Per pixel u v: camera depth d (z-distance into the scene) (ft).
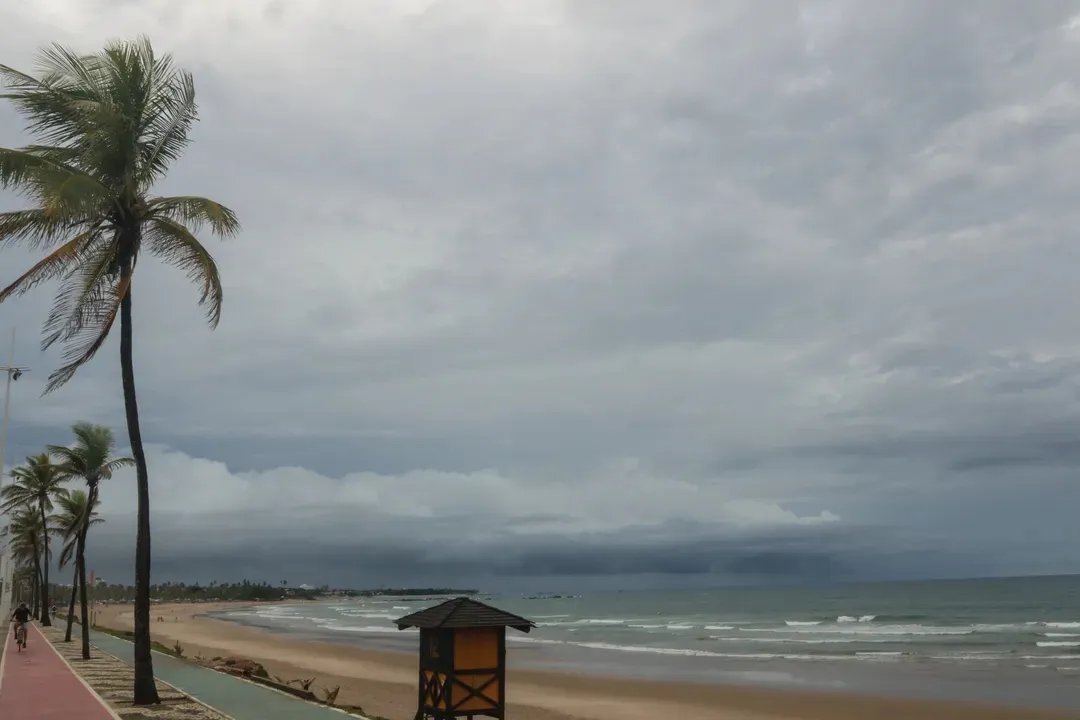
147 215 48.49
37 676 62.69
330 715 42.91
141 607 47.88
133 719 42.24
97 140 46.70
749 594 599.16
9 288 45.06
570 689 95.66
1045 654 128.36
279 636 205.77
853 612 281.33
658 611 355.36
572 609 417.90
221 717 42.65
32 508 143.95
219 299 50.34
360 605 577.84
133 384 49.32
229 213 48.91
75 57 47.32
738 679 104.83
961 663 118.01
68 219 45.16
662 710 80.12
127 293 49.11
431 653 35.81
